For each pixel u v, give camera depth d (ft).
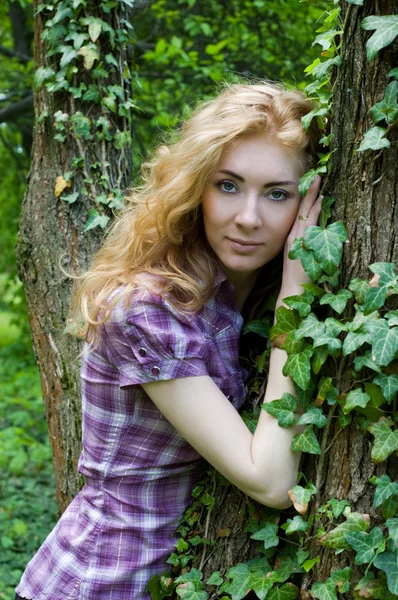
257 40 15.39
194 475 5.20
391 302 4.16
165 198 4.69
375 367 4.06
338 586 4.32
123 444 4.96
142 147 15.53
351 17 4.26
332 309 4.44
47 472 16.80
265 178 4.46
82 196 7.11
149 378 4.54
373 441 4.28
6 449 16.79
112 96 7.20
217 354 4.91
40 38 7.44
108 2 7.22
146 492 5.03
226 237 4.64
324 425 4.35
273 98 4.61
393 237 4.21
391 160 4.17
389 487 4.13
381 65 4.13
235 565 4.84
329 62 4.42
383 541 4.10
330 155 4.47
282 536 4.82
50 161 7.28
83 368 5.17
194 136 4.60
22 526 13.32
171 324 4.58
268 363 5.08
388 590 4.22
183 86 15.19
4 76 19.06
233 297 5.15
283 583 4.62
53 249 7.13
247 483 4.42
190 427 4.53
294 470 4.48
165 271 4.78
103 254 5.36
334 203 4.47
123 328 4.63
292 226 4.64
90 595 4.99
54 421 7.23
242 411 5.10
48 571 5.27
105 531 5.03
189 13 16.06
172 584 5.00
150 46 15.76
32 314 7.35
